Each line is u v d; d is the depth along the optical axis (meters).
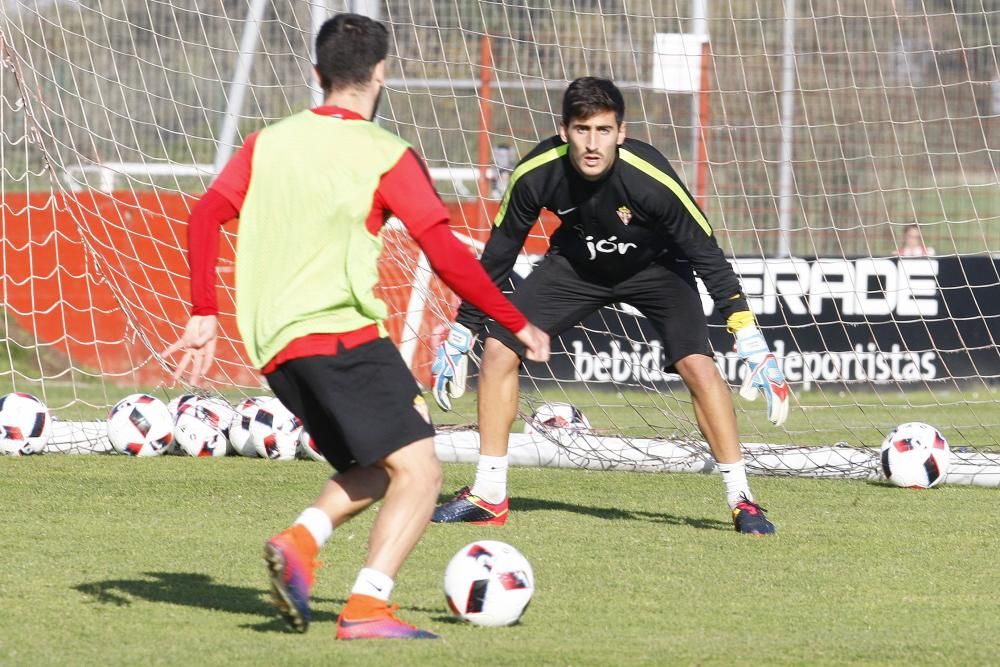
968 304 42.75
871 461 27.84
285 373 12.85
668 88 41.91
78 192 35.97
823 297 42.78
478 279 12.58
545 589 16.50
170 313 39.59
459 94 48.47
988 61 53.28
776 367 20.16
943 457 26.41
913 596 16.48
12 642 13.20
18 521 20.72
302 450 28.55
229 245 38.50
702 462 28.31
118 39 45.81
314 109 13.19
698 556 18.98
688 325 21.33
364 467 13.19
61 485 24.45
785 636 14.09
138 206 35.59
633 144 20.09
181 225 39.91
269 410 28.66
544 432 28.89
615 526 21.56
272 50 47.16
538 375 41.44
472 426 31.00
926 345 42.78
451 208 42.03
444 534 20.48
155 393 40.28
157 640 13.31
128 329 36.34
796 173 51.62
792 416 38.56
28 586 16.00
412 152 12.91
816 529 21.52
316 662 12.33
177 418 29.17
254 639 13.36
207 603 15.23
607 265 20.97
